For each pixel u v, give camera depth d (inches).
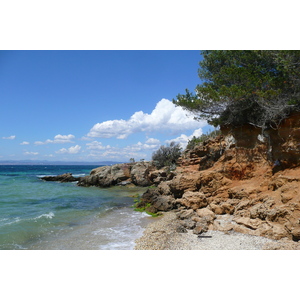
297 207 409.1
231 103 679.7
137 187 1631.4
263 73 649.0
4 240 467.5
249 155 671.8
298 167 540.1
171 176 1060.5
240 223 472.1
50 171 4328.3
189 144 1435.8
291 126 555.2
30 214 737.6
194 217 537.3
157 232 492.7
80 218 674.2
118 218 673.0
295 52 506.6
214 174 679.7
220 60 767.7
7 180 2225.6
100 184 1667.1
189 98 769.6
